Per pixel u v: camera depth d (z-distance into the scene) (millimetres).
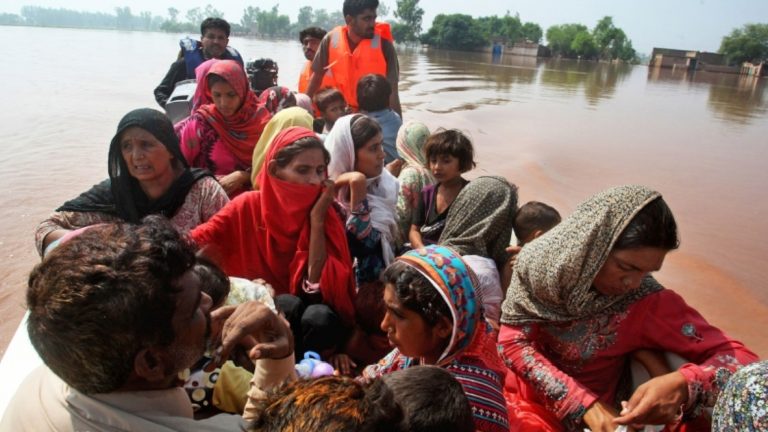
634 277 1913
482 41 80750
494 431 1805
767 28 64812
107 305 1120
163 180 3074
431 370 1461
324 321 2828
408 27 88188
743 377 1285
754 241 7289
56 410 1243
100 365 1160
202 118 4156
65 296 1119
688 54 67938
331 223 3076
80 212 3043
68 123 12312
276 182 2926
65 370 1179
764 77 59719
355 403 1098
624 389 2162
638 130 16391
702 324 1985
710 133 16672
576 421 2008
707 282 6023
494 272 3006
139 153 2850
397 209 3850
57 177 8289
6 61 27234
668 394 1768
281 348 1671
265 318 1646
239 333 1604
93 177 8383
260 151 3768
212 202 3182
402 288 1862
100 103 15195
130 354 1179
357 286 3494
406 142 4305
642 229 1826
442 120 15617
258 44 69750
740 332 5047
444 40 81438
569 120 17484
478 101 20688
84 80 20344
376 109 5227
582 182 9859
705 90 35875
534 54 78438
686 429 1943
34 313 1167
